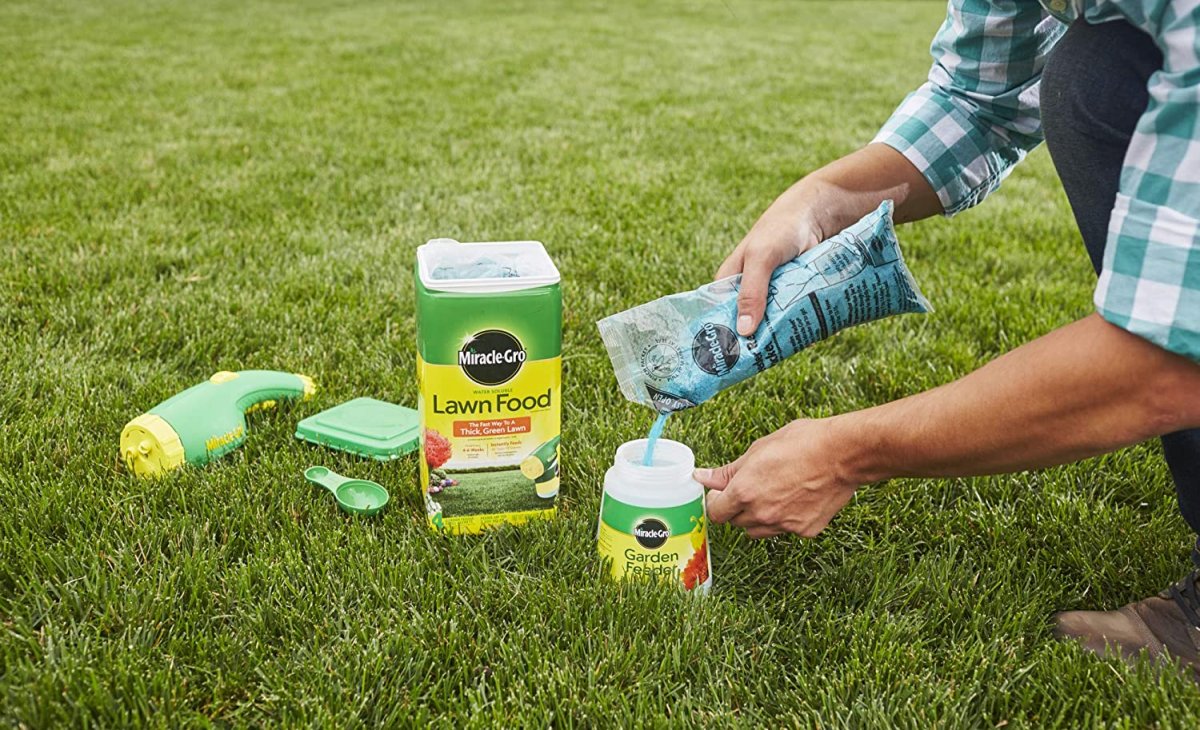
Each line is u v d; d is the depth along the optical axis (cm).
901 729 128
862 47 1002
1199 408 104
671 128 560
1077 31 130
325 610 147
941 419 121
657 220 364
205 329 252
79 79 648
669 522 151
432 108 598
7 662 130
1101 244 133
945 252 338
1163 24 101
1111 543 169
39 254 302
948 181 171
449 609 147
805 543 169
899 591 157
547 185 416
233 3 1216
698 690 136
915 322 269
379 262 308
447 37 959
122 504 170
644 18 1212
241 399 200
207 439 188
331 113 571
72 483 174
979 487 185
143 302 267
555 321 164
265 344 246
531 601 149
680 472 153
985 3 158
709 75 782
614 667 137
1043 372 111
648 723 127
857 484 138
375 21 1078
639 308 153
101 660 132
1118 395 106
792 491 140
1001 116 168
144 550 159
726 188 423
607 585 151
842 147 518
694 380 151
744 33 1092
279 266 305
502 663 138
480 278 164
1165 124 100
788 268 153
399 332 256
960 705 132
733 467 154
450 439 165
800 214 160
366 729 127
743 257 159
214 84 658
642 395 154
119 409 207
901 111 172
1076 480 188
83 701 124
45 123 511
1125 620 147
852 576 161
